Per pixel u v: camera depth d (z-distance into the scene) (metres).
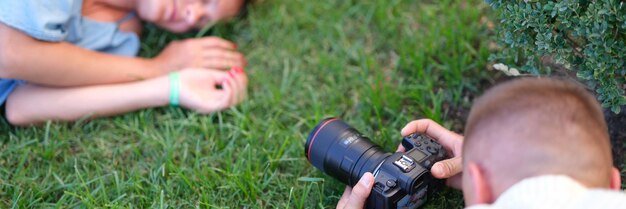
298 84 2.15
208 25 2.24
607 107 1.83
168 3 2.18
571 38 1.82
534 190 1.47
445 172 1.75
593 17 1.71
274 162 1.96
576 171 1.49
